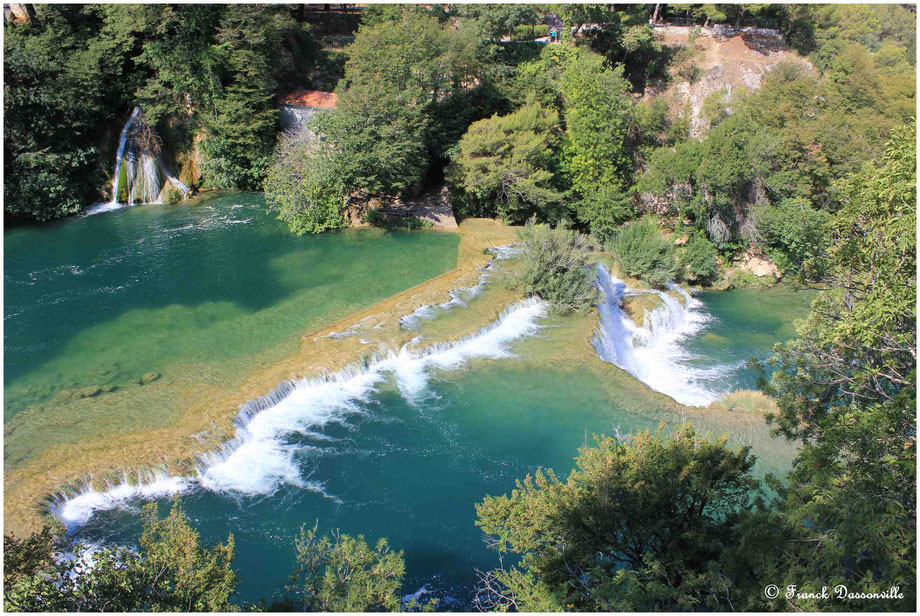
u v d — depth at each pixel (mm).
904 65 81500
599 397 34719
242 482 27922
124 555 17094
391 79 57719
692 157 58969
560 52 72438
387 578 19250
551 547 19531
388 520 26266
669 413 33500
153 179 63344
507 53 75312
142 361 35625
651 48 79625
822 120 59688
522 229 46938
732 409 34438
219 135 65375
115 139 63375
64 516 25297
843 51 82250
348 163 55562
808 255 28719
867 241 22812
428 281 47125
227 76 67438
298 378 34125
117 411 30953
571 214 64812
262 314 41531
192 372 34562
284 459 29500
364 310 42344
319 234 56406
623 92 69250
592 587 18000
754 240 58969
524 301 44406
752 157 57656
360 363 36094
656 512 19750
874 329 20547
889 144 23062
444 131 63062
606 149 63219
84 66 58625
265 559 23922
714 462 20984
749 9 82875
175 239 54250
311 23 86938
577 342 40031
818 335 25094
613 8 80000
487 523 21500
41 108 56656
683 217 61406
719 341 46844
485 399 34438
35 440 28500
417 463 29594
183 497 26828
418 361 37562
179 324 39875
